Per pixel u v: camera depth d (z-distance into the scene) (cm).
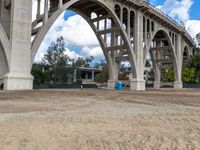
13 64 2506
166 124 788
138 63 4231
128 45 4031
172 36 5753
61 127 702
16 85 2502
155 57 6119
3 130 648
